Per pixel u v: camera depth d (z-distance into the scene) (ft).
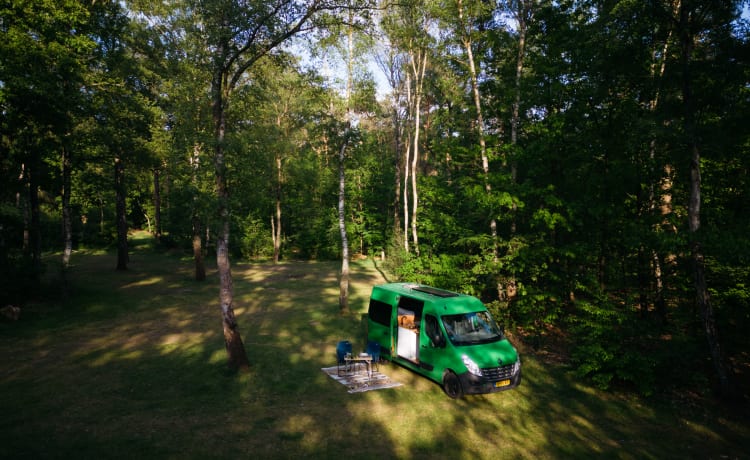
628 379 36.22
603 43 41.88
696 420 31.07
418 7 60.64
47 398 30.89
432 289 42.68
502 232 61.05
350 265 129.49
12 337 46.93
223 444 24.80
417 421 29.19
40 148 59.57
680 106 34.91
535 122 56.80
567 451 26.09
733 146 35.68
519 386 37.19
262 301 71.67
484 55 65.57
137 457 22.82
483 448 25.94
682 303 43.16
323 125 62.39
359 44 60.34
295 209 147.33
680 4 35.04
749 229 32.99
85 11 56.85
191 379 35.76
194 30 38.50
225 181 39.06
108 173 101.65
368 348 39.93
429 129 89.97
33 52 50.26
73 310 60.08
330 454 24.18
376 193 145.38
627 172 44.19
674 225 42.73
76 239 155.53
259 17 37.06
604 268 47.19
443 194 63.77
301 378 36.78
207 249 147.02
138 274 96.73
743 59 31.73
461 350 33.27
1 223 62.23
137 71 77.87
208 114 45.96
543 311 50.55
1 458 21.95
